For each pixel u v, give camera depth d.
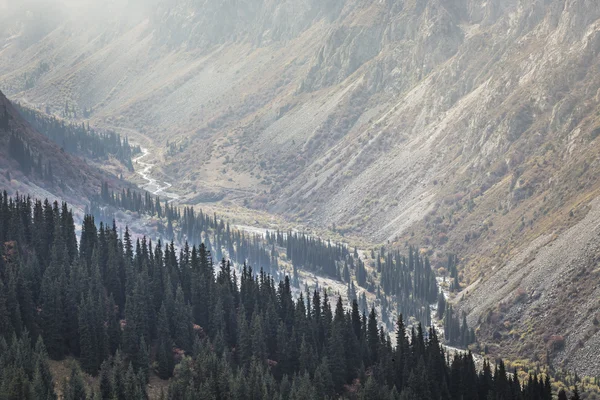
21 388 179.75
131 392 194.12
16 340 193.38
